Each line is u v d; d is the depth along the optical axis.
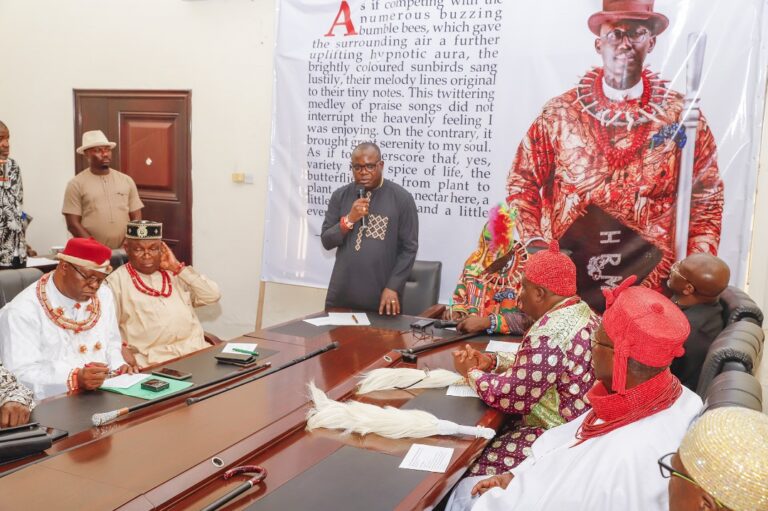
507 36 4.32
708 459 0.94
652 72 4.03
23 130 6.16
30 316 2.56
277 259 5.14
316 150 4.93
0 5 6.05
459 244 4.62
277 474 1.67
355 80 4.74
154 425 1.94
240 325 5.49
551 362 2.11
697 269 2.85
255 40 5.17
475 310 3.40
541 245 4.38
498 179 4.46
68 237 6.14
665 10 3.96
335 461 1.76
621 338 1.44
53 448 1.77
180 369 2.51
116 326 2.89
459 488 2.10
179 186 5.57
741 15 3.83
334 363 2.63
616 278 4.25
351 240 3.80
